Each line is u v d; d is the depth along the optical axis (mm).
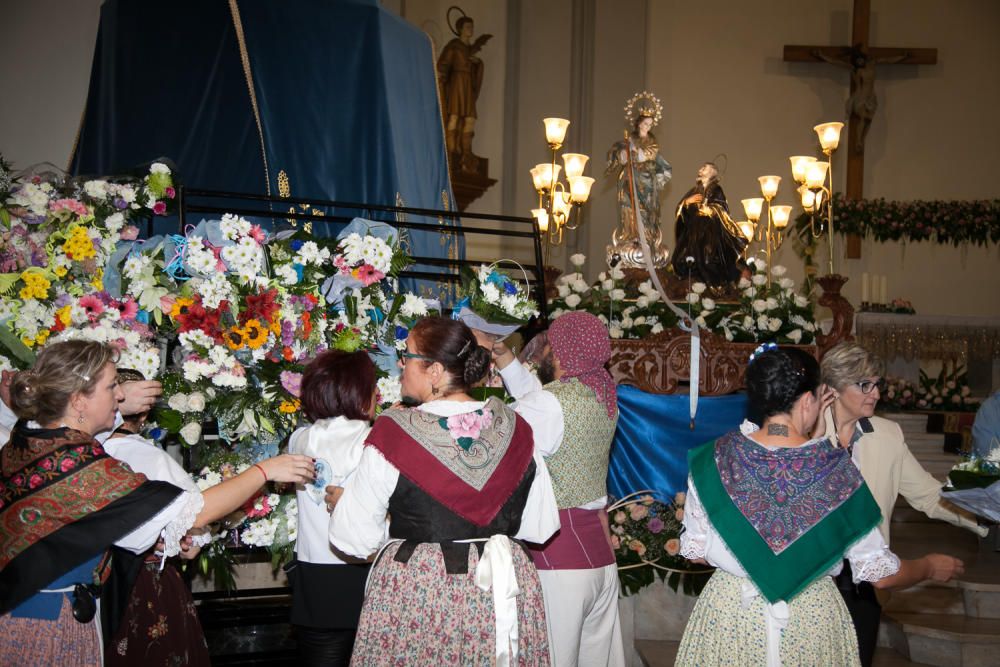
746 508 2252
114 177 3326
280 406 3074
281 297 3131
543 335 3359
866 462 2936
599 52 10492
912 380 9305
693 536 2340
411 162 4645
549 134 6785
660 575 4297
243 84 4281
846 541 2207
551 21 10359
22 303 2994
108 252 3150
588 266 10258
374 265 3268
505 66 10203
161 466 2338
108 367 2188
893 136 11406
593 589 2781
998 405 4141
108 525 2086
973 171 11383
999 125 11414
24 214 3111
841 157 11492
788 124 11414
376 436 2188
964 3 11539
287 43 4355
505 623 2135
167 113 4305
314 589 2686
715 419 4539
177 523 2168
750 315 5160
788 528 2221
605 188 10359
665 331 4711
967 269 11266
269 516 3199
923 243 11258
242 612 3680
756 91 11383
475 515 2176
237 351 3029
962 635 4109
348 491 2199
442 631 2127
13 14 4746
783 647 2207
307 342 3145
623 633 4309
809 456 2268
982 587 4402
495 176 10148
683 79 11273
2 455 2154
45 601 2123
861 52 11156
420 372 2311
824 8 11508
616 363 4629
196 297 3033
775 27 11438
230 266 3057
